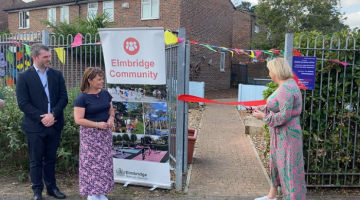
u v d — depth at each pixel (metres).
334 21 19.08
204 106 12.70
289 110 3.26
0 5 28.23
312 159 4.33
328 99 4.16
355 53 4.12
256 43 20.02
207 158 5.86
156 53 4.03
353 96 4.15
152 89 4.15
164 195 4.19
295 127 3.37
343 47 4.16
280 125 3.39
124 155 4.40
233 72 21.84
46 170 4.05
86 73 3.67
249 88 11.71
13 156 4.99
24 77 3.78
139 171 4.38
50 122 3.78
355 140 4.22
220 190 4.35
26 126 3.84
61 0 20.30
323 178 4.32
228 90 19.61
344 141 4.25
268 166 5.43
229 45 20.91
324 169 4.29
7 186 4.45
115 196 4.14
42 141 3.86
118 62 4.19
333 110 4.17
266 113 3.67
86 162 3.71
